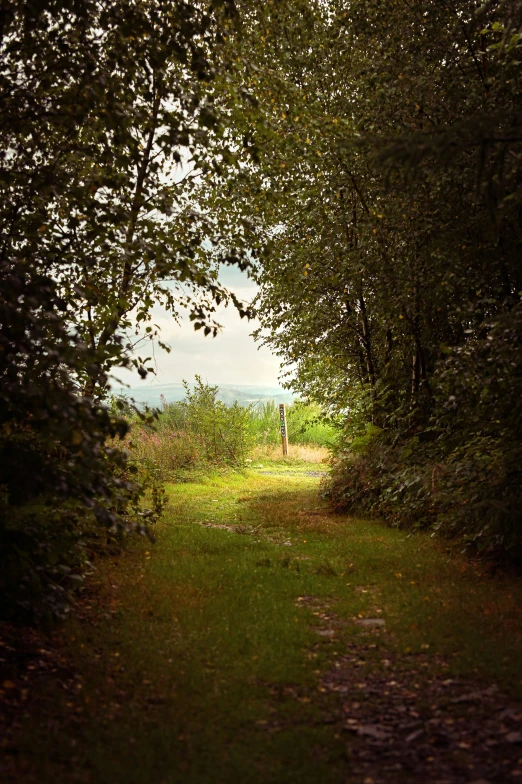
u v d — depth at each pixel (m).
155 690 4.73
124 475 9.73
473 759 3.73
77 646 5.48
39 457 5.19
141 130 7.25
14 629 5.74
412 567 8.67
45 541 5.79
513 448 8.30
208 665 5.24
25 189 6.70
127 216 6.52
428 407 13.63
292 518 13.23
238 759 3.71
